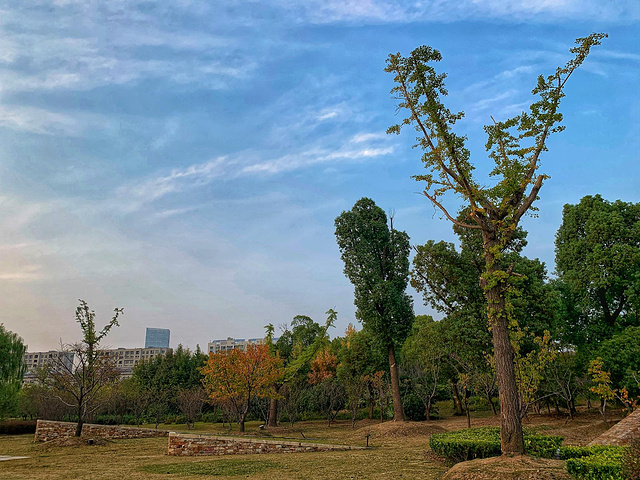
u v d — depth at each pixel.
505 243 11.52
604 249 24.66
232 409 30.98
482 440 11.73
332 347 47.34
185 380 49.16
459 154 11.88
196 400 36.22
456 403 36.81
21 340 33.31
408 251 28.30
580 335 26.81
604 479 7.25
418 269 28.58
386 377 35.09
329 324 34.34
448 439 12.36
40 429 22.98
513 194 11.58
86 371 22.78
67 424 23.47
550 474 8.38
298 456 14.91
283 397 29.06
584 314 27.06
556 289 28.31
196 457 15.59
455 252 27.70
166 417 40.84
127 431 24.44
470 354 25.11
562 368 25.38
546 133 11.86
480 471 9.04
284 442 16.72
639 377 20.11
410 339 39.81
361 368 34.28
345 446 16.59
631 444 7.34
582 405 34.53
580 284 25.89
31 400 37.34
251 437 17.88
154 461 14.56
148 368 52.03
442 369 32.88
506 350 10.59
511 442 9.86
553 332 25.30
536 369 11.41
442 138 12.05
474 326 25.67
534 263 27.06
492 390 20.70
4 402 30.27
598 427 19.72
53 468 13.11
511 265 11.08
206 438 16.47
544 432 19.06
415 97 12.48
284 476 10.91
